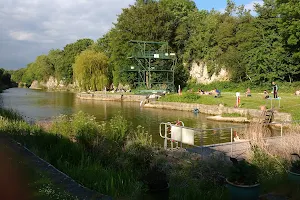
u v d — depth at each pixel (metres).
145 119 33.19
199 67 62.88
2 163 8.08
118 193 6.85
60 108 43.72
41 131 13.73
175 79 64.06
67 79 107.50
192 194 6.97
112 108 44.31
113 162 10.51
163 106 44.75
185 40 64.81
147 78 61.38
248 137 14.39
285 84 47.62
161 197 5.87
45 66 128.00
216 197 6.93
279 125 26.03
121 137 13.55
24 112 37.78
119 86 69.56
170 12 65.81
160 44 62.44
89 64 69.75
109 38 81.31
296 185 6.99
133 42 62.59
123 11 65.19
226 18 58.53
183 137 13.20
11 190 6.12
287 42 44.06
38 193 6.04
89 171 8.37
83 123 13.94
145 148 10.99
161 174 6.06
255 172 6.28
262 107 30.39
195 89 59.47
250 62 50.69
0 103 40.19
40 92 93.62
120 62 65.88
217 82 57.34
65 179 7.15
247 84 51.91
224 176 8.34
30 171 7.43
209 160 9.41
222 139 20.86
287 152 10.42
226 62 55.47
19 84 158.50
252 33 51.22
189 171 8.86
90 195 6.26
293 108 30.02
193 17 68.44
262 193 7.10
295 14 41.97
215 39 59.19
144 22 61.84
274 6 50.59
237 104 34.56
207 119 33.09
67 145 11.57
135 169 9.87
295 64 46.78
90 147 12.27
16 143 10.92
